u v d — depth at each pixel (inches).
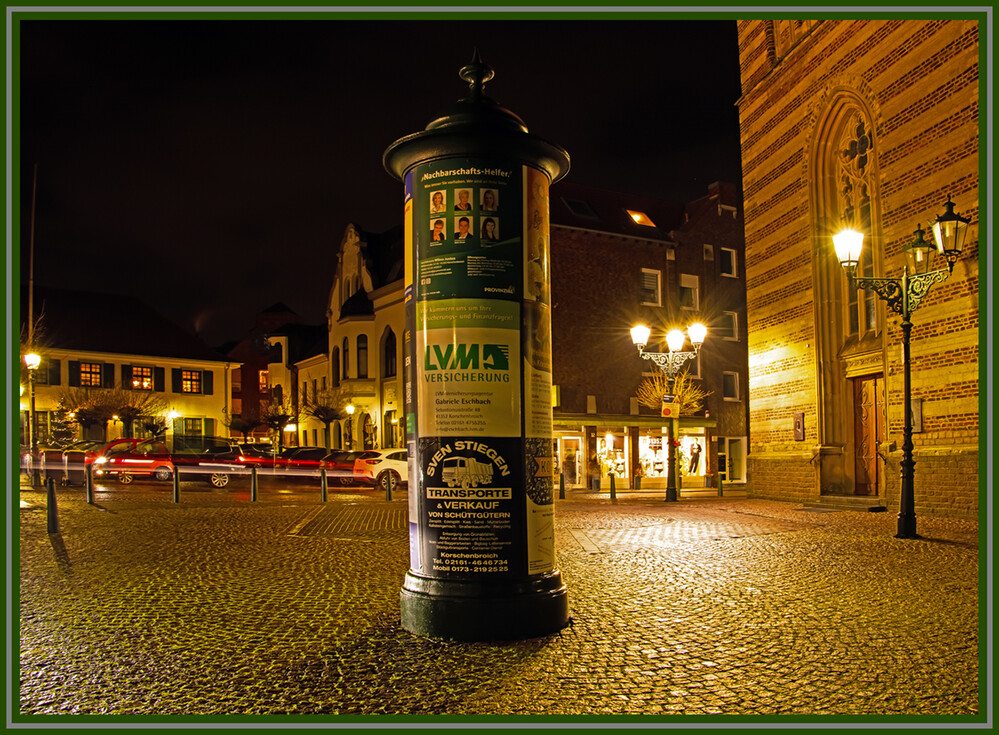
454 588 236.4
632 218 1493.6
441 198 247.0
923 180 589.0
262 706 175.2
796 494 754.8
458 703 176.2
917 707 172.4
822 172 736.3
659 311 1457.9
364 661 209.3
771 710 171.2
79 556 399.2
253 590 308.3
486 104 249.4
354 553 411.5
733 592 297.4
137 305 2161.7
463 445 241.0
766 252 814.5
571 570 353.1
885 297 463.8
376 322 1760.6
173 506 721.6
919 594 288.2
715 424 1460.4
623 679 193.2
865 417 700.7
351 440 1836.9
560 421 1323.8
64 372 1919.3
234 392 2605.8
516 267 247.4
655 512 667.4
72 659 212.2
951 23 564.1
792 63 768.3
